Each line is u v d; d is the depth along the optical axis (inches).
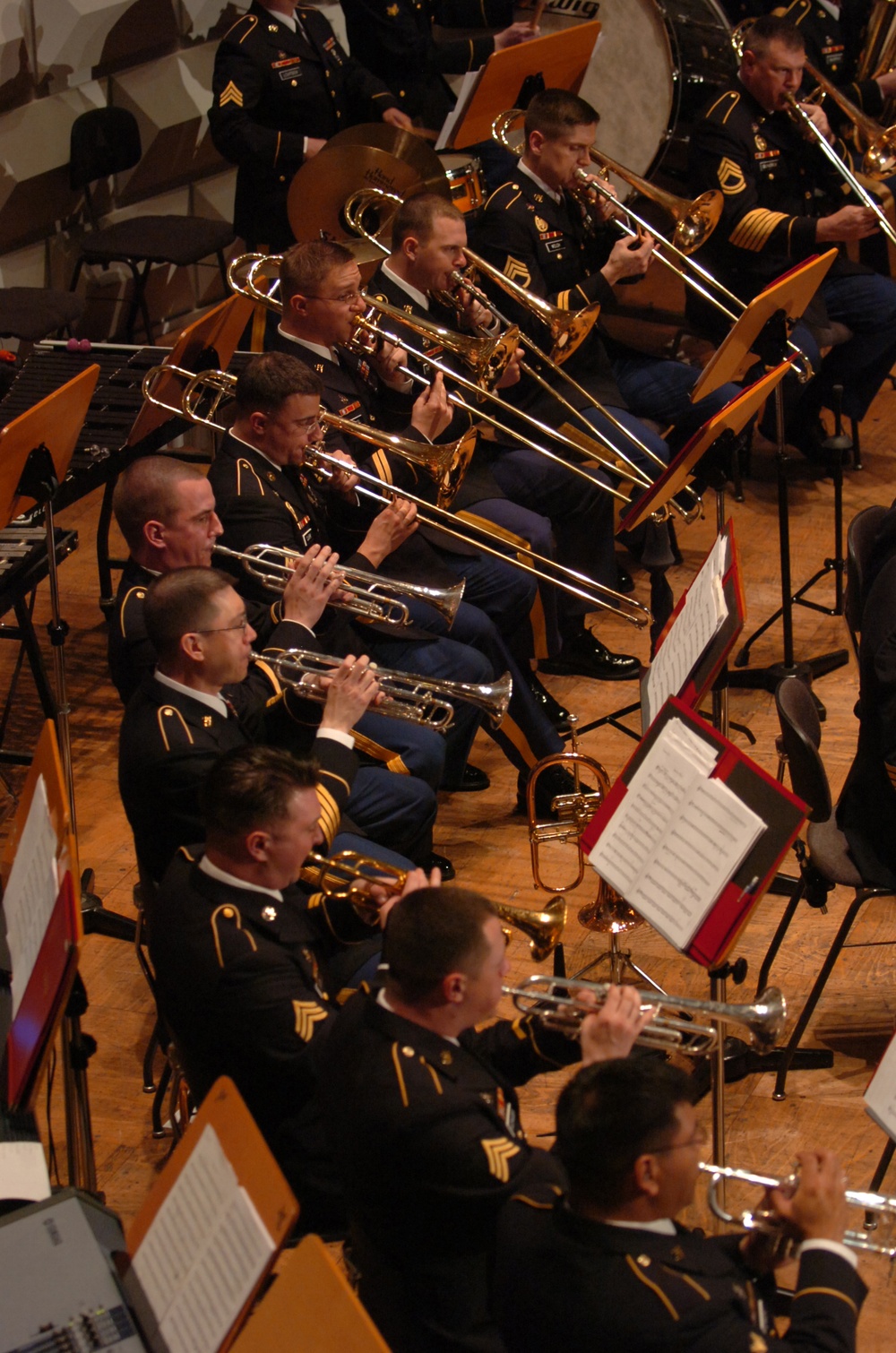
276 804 177.2
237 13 522.0
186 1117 212.7
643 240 346.0
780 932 246.5
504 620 310.0
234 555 255.0
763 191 403.9
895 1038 179.3
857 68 489.7
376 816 251.4
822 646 359.3
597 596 351.3
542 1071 178.4
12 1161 174.1
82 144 457.4
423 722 244.1
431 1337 157.9
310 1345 125.5
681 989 256.8
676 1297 135.4
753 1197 218.2
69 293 411.5
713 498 423.5
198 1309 137.8
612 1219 139.3
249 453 271.0
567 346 332.5
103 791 312.2
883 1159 207.3
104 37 474.6
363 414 301.9
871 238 468.4
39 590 387.5
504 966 159.5
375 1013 159.0
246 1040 177.9
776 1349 134.7
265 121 433.4
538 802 305.4
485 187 410.3
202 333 298.7
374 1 474.6
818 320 405.1
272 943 180.2
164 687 214.5
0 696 344.2
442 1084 154.9
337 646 273.0
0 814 302.0
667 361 383.6
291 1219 131.0
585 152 350.9
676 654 224.1
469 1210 153.5
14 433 234.1
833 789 305.0
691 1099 140.4
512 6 495.5
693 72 467.2
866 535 271.7
